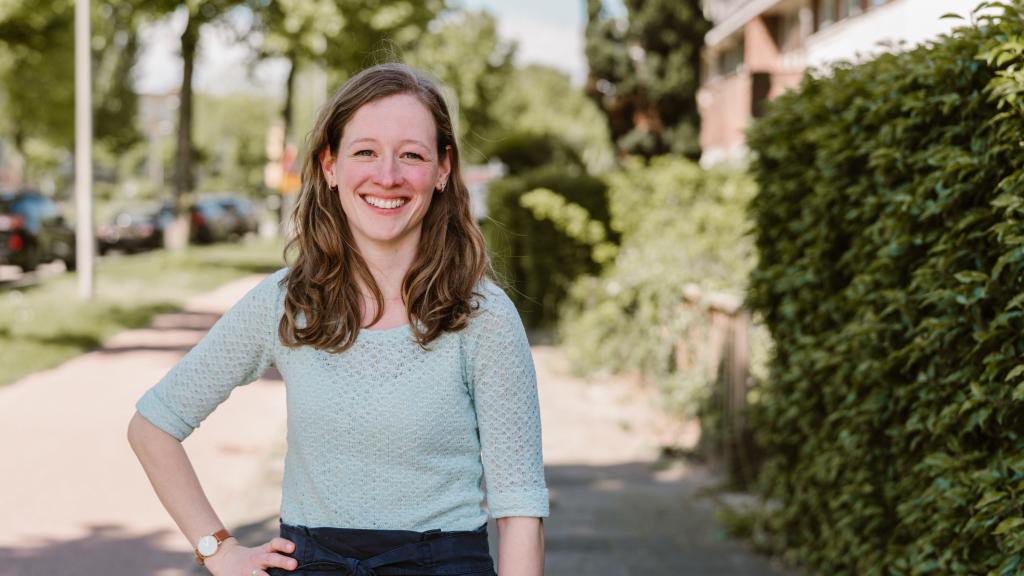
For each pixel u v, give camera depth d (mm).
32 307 16328
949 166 3369
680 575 5395
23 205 23391
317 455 2145
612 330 11695
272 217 51219
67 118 39594
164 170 84625
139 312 16516
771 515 5816
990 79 3387
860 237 4375
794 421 5375
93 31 26859
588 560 5656
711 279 8906
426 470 2131
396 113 2189
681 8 18531
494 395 2164
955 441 3473
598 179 15711
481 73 50594
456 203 2289
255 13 25359
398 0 25391
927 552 3590
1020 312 3094
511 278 2447
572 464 8031
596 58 19234
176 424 2256
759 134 5590
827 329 4855
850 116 4297
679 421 8883
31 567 5398
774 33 23953
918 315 3820
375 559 2102
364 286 2207
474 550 2150
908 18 8539
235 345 2246
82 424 8750
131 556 5621
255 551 2176
